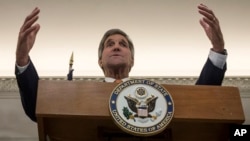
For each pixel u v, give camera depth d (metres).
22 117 2.73
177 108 1.37
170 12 3.01
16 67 1.62
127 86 1.36
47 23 3.01
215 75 1.74
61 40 3.04
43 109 1.32
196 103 1.39
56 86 1.36
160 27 3.04
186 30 3.04
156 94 1.36
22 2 2.95
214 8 3.01
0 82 2.80
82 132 1.42
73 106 1.33
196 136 1.46
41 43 3.03
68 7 2.98
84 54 3.03
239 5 3.00
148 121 1.31
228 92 1.42
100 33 3.04
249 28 3.05
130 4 2.99
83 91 1.36
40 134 1.38
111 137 1.42
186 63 3.04
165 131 1.43
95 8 2.99
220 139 1.47
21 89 1.65
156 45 3.06
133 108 1.33
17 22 2.99
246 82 2.84
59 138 1.43
